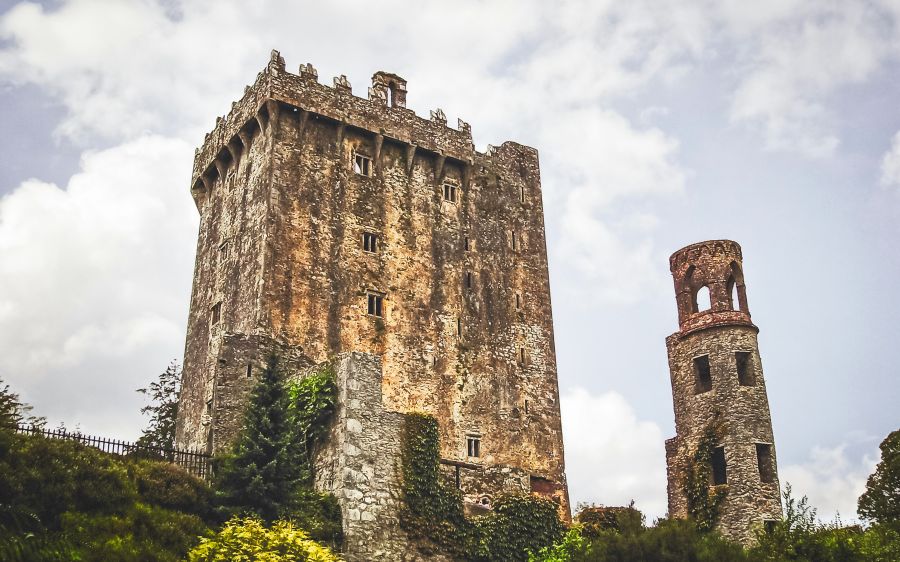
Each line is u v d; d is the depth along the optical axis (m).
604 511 49.22
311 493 40.34
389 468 42.03
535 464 58.69
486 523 44.50
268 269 52.75
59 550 32.75
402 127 60.88
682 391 56.84
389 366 55.22
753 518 51.34
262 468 39.69
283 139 56.22
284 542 35.59
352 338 54.41
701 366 57.66
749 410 54.12
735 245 59.53
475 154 64.50
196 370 56.91
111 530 34.47
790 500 45.84
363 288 55.91
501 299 61.72
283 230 54.12
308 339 52.69
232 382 47.91
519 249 64.19
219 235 59.31
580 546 43.53
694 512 53.31
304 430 42.38
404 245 58.69
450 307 59.09
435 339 57.66
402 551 40.97
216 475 40.72
